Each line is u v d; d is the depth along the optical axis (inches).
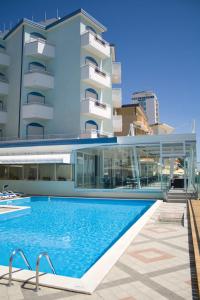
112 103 1665.8
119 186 1102.4
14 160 1131.3
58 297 224.1
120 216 745.6
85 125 1494.8
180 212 642.8
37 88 1537.9
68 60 1537.9
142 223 516.4
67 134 1466.5
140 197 1037.8
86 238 505.7
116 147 1109.7
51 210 847.1
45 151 1205.1
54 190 1169.4
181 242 389.4
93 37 1517.0
